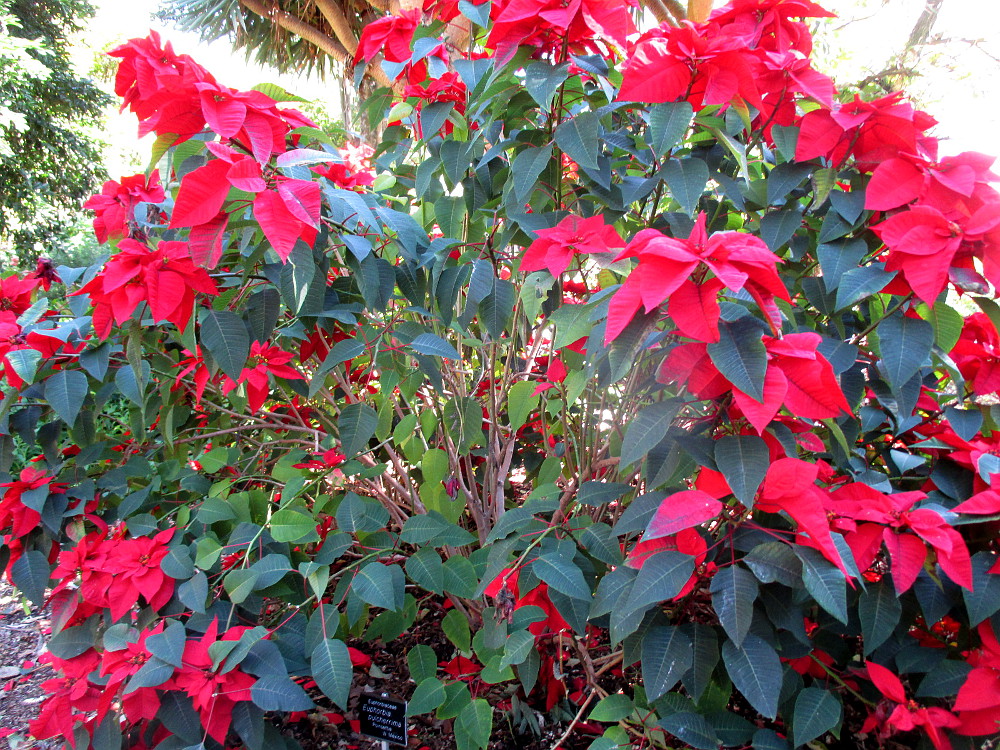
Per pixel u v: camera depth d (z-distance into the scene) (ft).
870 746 4.42
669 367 2.84
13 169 29.91
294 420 6.20
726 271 2.36
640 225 4.50
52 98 32.42
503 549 3.86
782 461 2.72
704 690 3.33
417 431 5.31
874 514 3.15
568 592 3.33
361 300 4.59
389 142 5.76
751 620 2.90
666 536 3.02
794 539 3.12
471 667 5.01
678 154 4.43
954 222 3.12
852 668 3.96
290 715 5.21
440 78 4.62
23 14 32.99
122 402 7.00
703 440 2.91
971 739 3.38
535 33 3.53
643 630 3.34
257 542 4.34
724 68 3.29
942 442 3.90
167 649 3.43
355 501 4.18
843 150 3.79
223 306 4.22
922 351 3.20
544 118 4.42
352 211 3.99
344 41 15.47
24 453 8.52
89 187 34.40
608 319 2.69
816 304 3.94
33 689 6.65
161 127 3.33
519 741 4.84
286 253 3.01
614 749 3.51
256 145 3.25
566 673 5.33
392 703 4.49
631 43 4.16
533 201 4.53
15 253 30.76
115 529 4.50
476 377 5.96
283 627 4.23
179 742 3.65
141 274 3.52
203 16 16.51
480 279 4.18
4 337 4.29
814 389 2.65
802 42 4.15
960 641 3.87
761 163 4.55
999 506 3.28
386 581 3.80
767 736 3.19
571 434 5.67
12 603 8.54
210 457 4.89
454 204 4.74
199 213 3.08
